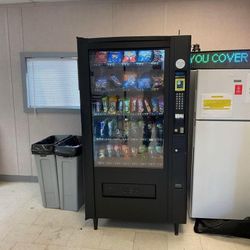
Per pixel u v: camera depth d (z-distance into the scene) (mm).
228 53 2422
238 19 2943
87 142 2346
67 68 3270
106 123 2521
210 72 2320
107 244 2273
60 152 2732
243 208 2502
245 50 2381
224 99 2348
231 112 2361
